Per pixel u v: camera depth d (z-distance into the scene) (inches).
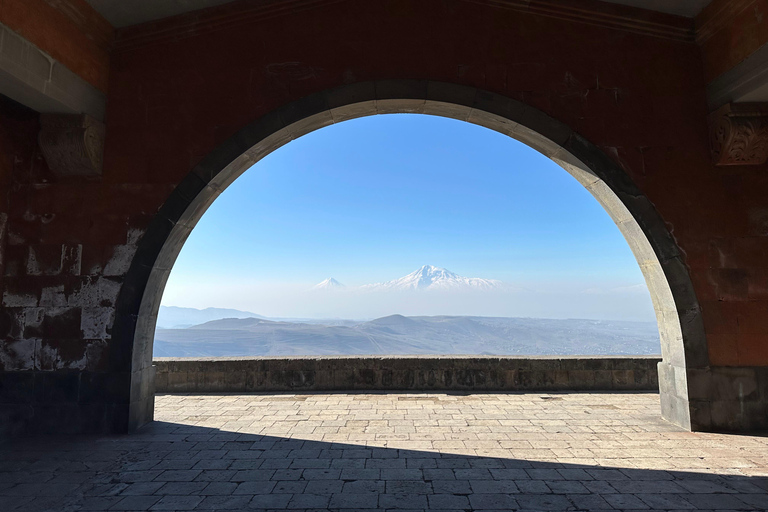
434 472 155.1
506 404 259.6
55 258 213.8
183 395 287.7
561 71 228.1
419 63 228.7
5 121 213.6
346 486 143.2
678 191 218.2
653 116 224.5
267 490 140.3
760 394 203.9
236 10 227.5
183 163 222.1
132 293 210.2
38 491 140.3
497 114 225.1
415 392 293.1
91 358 207.2
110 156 221.9
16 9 171.6
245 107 226.4
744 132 205.3
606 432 202.8
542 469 157.3
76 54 205.5
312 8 233.3
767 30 185.9
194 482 147.1
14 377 206.1
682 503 129.5
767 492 136.6
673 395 217.3
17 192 217.2
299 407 253.8
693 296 209.2
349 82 227.0
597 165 220.1
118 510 127.1
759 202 216.7
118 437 197.6
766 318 208.5
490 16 232.7
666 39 230.8
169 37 229.9
